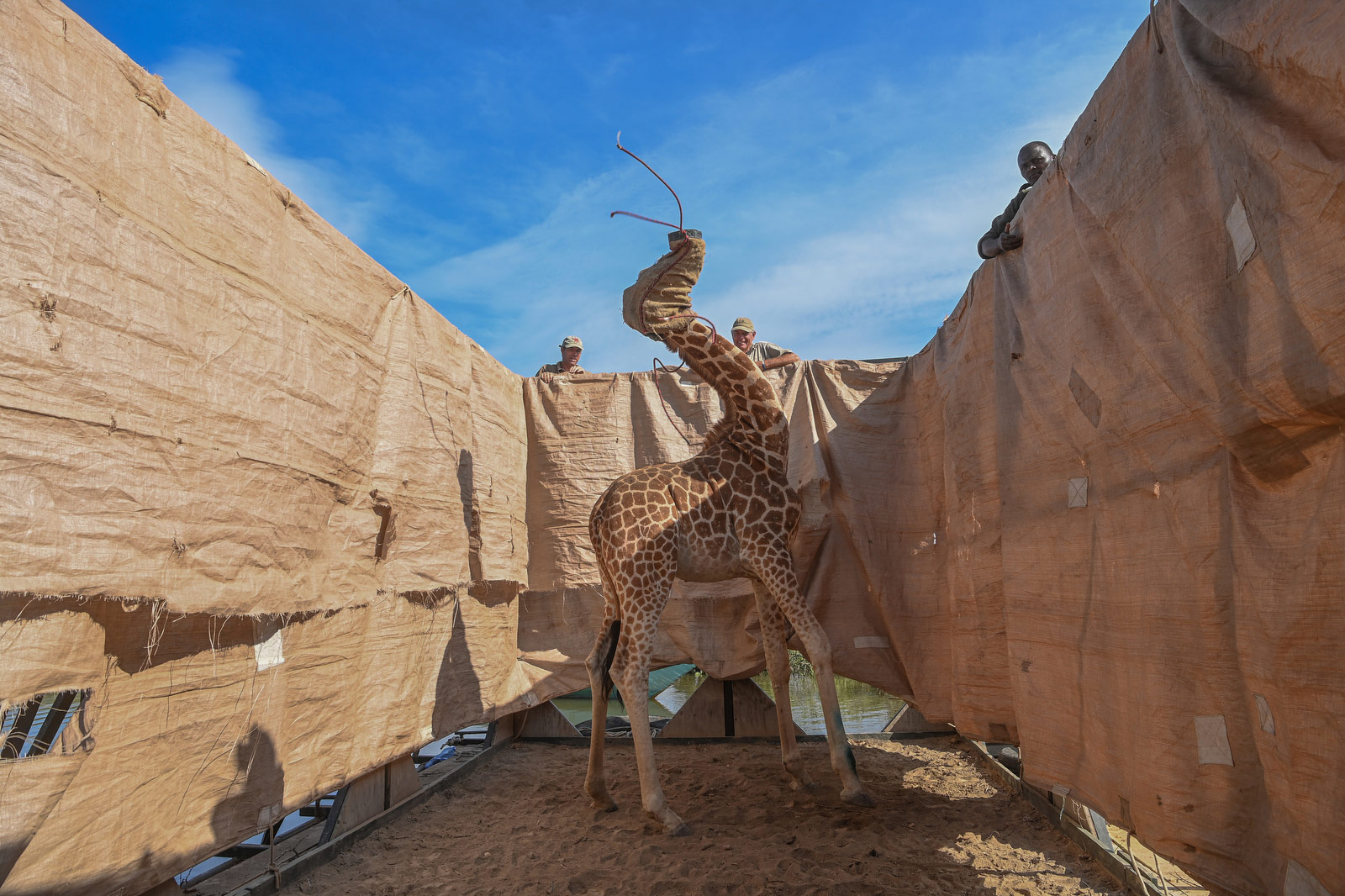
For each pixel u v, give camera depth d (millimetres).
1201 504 2615
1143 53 2859
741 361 5156
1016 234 4137
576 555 6781
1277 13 2059
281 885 3713
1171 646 2766
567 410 7039
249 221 3551
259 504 3480
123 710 2826
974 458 4789
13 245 2439
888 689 6023
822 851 4023
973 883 3619
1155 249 2748
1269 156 2117
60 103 2629
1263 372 2223
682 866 3895
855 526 6172
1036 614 3807
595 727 5004
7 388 2389
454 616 5477
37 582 2432
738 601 6668
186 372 3109
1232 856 2439
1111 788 3143
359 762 4285
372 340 4578
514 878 3836
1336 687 2012
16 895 2418
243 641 3438
